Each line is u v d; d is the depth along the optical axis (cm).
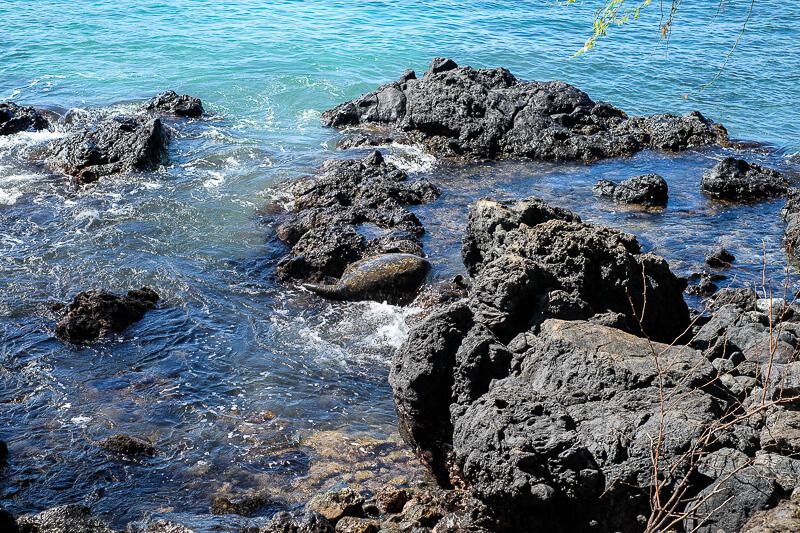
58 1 3859
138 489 1077
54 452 1142
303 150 2372
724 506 799
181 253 1736
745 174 2148
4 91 2753
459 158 2395
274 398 1288
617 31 3731
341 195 1978
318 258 1667
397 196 2020
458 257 1755
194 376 1336
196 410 1249
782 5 4175
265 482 1098
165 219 1881
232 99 2786
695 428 868
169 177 2112
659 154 2448
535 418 941
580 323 1088
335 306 1577
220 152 2295
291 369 1370
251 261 1723
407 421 1109
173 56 3181
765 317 1242
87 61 3092
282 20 3756
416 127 2542
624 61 3344
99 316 1444
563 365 1021
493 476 902
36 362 1355
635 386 976
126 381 1316
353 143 2425
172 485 1088
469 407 1000
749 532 752
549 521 891
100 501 1052
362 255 1697
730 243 1842
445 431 1095
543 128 2458
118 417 1225
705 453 847
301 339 1460
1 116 2394
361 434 1206
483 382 1076
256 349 1422
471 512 946
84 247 1741
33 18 3584
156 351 1399
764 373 1024
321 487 1088
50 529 972
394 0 4194
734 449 856
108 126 2258
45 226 1827
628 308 1241
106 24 3559
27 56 3117
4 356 1366
